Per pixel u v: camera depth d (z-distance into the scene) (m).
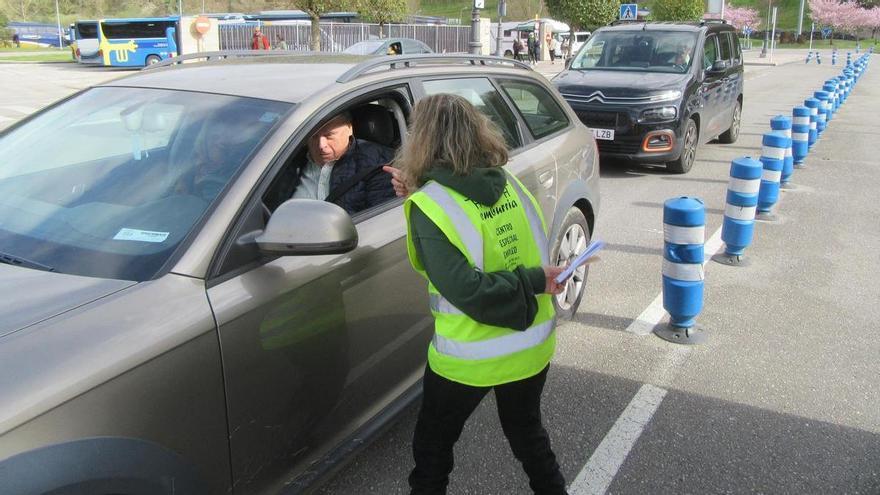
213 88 2.86
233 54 3.55
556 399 3.64
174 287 2.00
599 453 3.18
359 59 3.31
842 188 8.84
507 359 2.15
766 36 51.56
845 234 6.77
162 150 2.56
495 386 2.25
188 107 2.73
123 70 31.16
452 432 2.29
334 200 2.89
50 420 1.60
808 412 3.55
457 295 2.00
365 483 2.89
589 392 3.72
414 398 2.91
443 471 2.34
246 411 2.12
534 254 2.21
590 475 3.03
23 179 2.59
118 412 1.73
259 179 2.32
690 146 9.70
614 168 10.07
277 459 2.28
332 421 2.52
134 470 1.76
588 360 4.09
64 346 1.71
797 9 103.38
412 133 2.11
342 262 2.48
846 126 14.95
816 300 5.05
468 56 3.75
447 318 2.15
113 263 2.09
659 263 5.89
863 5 93.56
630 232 6.82
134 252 2.13
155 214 2.28
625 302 4.99
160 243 2.15
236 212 2.21
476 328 2.12
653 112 8.91
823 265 5.83
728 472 3.06
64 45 66.12
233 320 2.05
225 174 2.36
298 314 2.29
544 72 31.62
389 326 2.76
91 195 2.43
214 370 1.99
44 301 1.87
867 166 10.38
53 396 1.61
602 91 9.16
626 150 9.09
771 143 7.08
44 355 1.67
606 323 4.62
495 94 3.82
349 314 2.53
